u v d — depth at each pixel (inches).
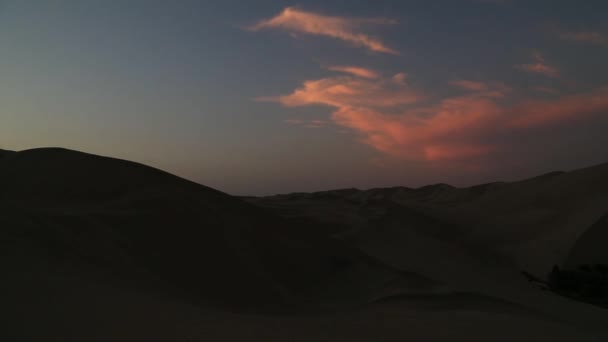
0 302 217.8
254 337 239.9
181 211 731.4
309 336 269.4
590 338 430.3
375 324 368.2
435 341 321.1
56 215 523.5
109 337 200.1
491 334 375.6
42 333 192.9
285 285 666.2
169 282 500.7
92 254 454.3
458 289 704.4
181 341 210.4
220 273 599.8
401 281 728.3
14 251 339.3
